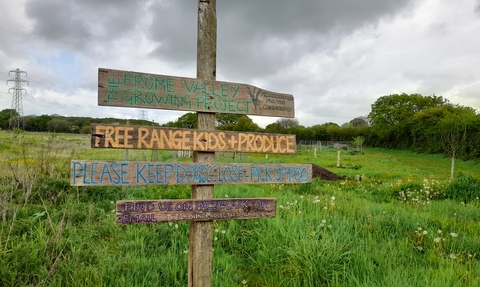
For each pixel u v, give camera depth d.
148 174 2.78
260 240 4.88
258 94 3.29
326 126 63.91
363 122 87.12
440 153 34.81
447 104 40.66
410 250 4.71
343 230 5.14
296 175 3.32
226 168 3.05
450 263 4.18
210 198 3.02
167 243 4.97
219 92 3.11
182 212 2.88
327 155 37.16
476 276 3.85
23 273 3.46
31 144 12.82
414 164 26.39
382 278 3.77
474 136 28.42
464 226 5.82
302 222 5.37
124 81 2.78
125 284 3.49
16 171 7.43
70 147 14.09
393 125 47.53
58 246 4.10
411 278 3.69
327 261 4.05
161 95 2.89
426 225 5.89
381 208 7.14
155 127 2.82
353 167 22.02
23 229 4.70
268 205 3.19
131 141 2.74
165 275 3.83
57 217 5.43
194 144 2.95
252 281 3.98
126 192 7.99
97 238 4.98
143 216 2.75
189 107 2.99
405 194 9.53
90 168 2.61
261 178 3.18
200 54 3.10
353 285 3.63
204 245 3.00
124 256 4.38
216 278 3.74
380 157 34.56
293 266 4.02
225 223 5.77
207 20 3.13
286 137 3.32
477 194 9.09
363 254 4.32
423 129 38.78
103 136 2.66
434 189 9.82
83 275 3.60
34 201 6.41
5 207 4.94
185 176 2.90
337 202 7.77
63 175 8.76
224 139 3.06
